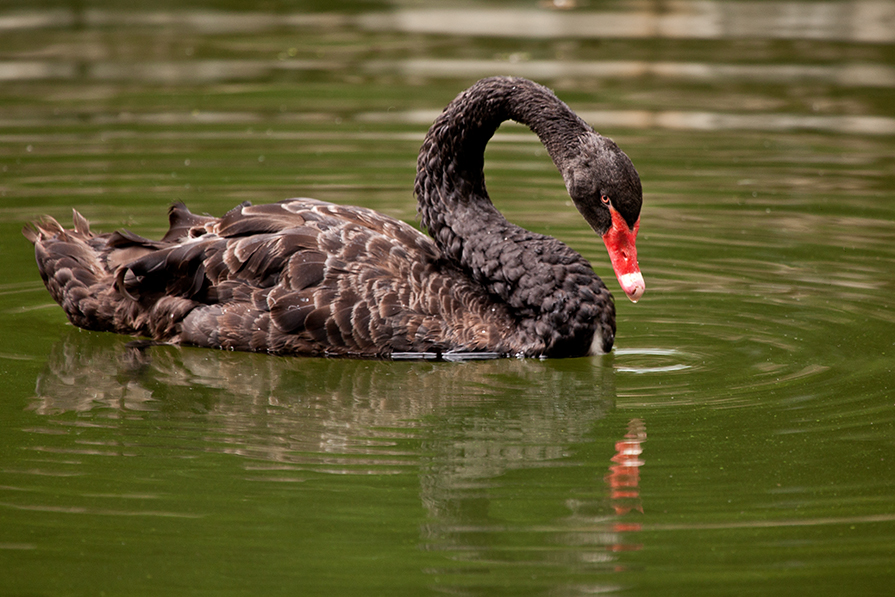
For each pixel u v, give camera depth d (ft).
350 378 33.32
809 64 72.33
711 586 21.35
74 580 21.58
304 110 64.80
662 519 24.08
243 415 30.53
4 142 58.44
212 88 68.69
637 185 33.37
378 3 89.15
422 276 35.53
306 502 24.95
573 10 86.94
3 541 23.06
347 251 35.29
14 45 76.43
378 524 23.90
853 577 21.58
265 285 35.47
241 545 22.94
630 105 64.85
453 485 25.85
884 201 50.70
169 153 57.52
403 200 50.03
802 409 30.22
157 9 87.45
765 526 23.70
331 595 21.07
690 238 46.42
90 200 50.24
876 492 25.18
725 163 56.39
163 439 28.66
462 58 73.97
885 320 37.27
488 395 31.94
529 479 26.22
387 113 64.18
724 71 71.10
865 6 86.99
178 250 36.27
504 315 35.47
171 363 34.58
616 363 34.35
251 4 89.04
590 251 45.16
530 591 21.24
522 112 36.06
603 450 27.91
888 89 67.46
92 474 26.37
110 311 37.22
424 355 34.83
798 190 52.31
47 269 38.32
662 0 89.04
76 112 63.87
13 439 28.55
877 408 30.09
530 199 51.88
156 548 22.82
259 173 54.24
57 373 33.76
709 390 31.89
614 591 21.18
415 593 21.09
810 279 41.50
